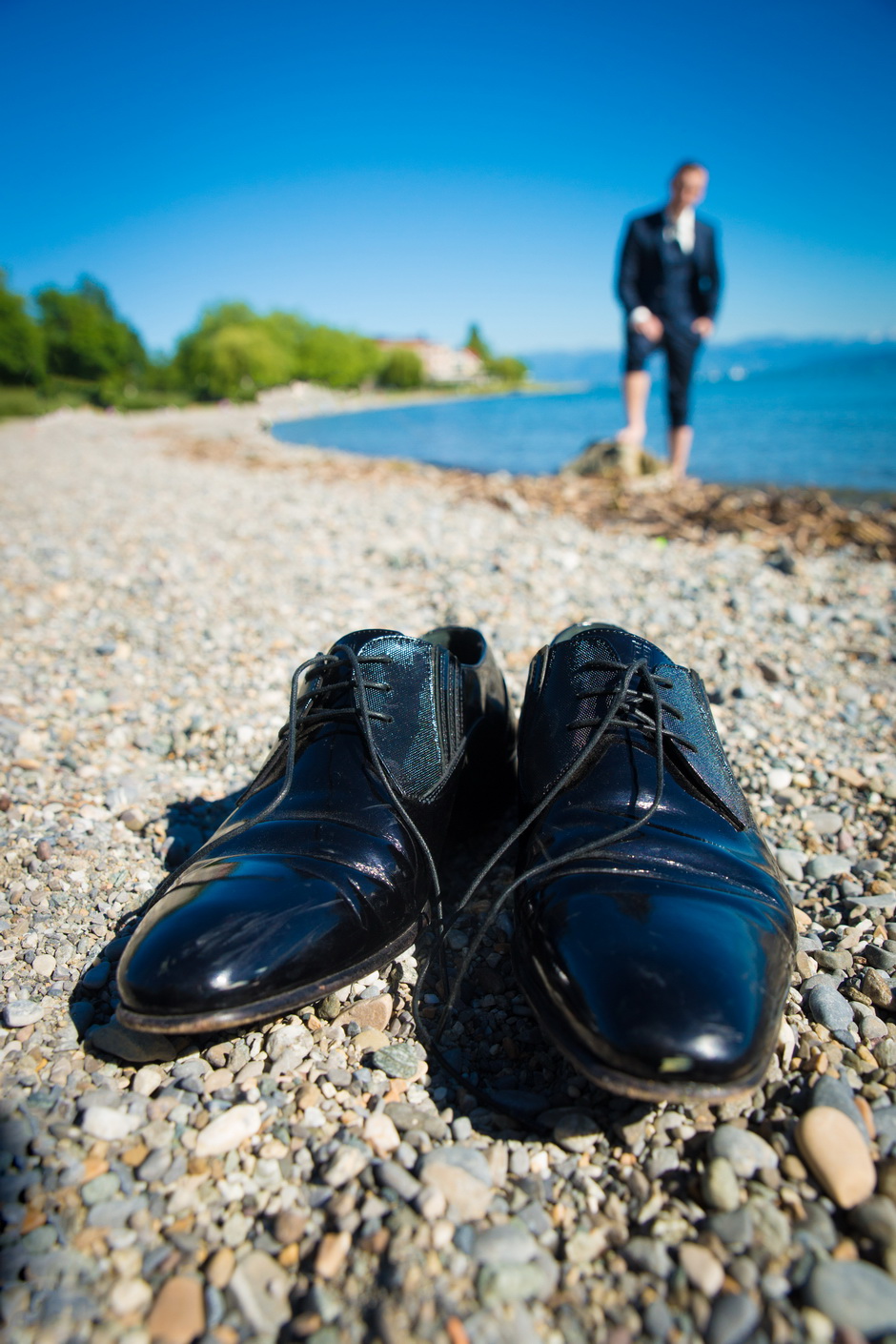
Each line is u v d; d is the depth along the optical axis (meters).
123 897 1.24
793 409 15.65
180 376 50.38
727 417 13.91
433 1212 0.73
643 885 0.88
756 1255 0.69
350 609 2.66
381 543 3.45
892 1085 0.87
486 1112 0.88
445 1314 0.65
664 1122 0.83
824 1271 0.66
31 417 24.77
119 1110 0.85
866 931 1.16
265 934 0.85
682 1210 0.74
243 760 1.71
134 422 20.59
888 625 2.50
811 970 1.06
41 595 2.91
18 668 2.22
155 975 0.81
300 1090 0.88
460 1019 1.02
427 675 1.17
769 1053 0.76
